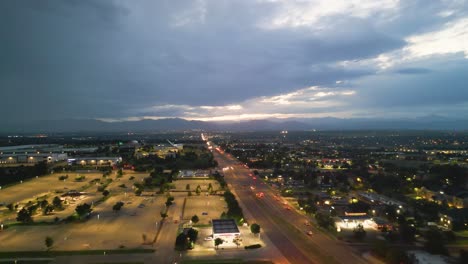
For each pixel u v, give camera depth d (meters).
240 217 102.00
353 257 76.31
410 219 103.25
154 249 79.50
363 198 138.50
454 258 75.38
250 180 183.50
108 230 93.56
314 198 133.38
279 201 132.62
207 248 80.81
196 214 111.25
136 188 154.12
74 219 101.25
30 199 129.88
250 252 78.62
